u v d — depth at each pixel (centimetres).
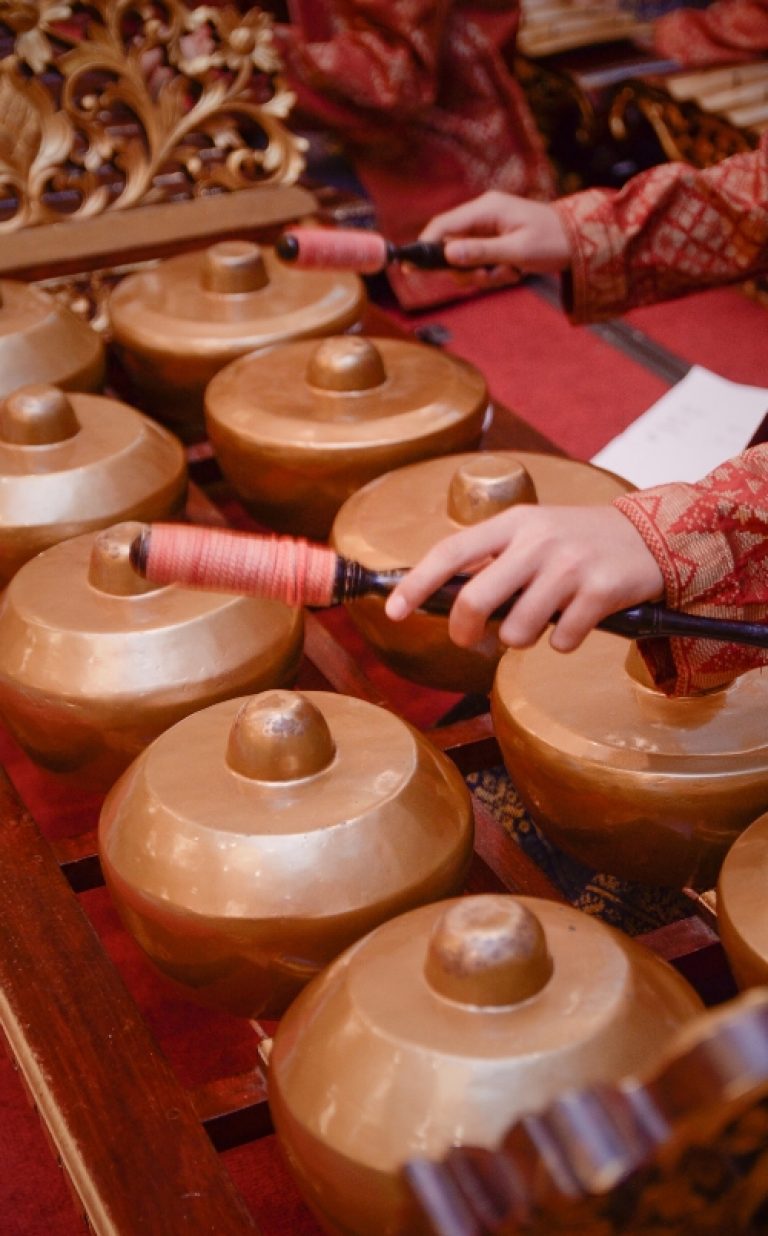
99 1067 67
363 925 66
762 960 59
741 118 234
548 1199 42
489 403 110
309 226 140
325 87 218
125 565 84
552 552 63
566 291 113
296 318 117
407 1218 52
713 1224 44
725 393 163
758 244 109
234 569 64
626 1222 44
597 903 92
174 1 132
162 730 82
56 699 82
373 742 72
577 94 260
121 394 138
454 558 64
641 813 71
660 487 67
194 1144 63
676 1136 40
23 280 131
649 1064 53
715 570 65
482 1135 51
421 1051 53
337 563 65
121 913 71
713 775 70
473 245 108
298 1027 58
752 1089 38
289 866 65
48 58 129
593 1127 42
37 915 77
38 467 98
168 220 136
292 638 86
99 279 134
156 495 99
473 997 54
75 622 83
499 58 226
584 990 55
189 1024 95
